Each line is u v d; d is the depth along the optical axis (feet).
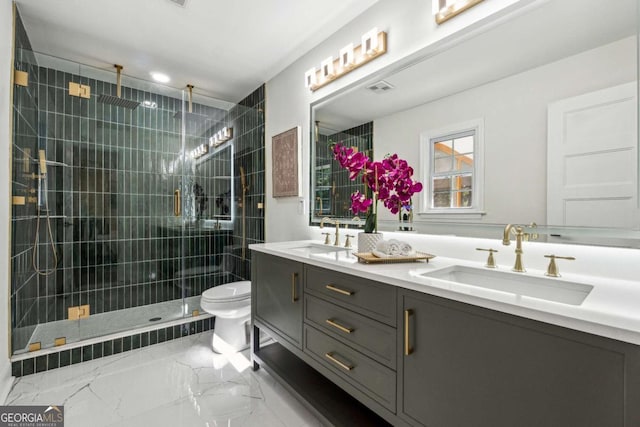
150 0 5.86
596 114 3.34
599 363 2.10
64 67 8.09
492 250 4.04
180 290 10.02
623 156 3.16
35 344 6.62
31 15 6.27
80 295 8.44
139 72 8.87
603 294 2.74
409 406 3.39
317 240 7.38
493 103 4.22
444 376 3.04
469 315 2.83
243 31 6.89
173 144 9.97
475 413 2.80
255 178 9.89
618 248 3.26
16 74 6.15
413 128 5.25
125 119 9.21
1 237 5.57
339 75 6.63
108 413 5.02
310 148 7.59
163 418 4.89
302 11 6.22
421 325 3.25
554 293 3.33
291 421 4.85
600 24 3.34
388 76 5.65
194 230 10.28
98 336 7.14
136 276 9.40
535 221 3.83
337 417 4.50
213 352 7.31
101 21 6.50
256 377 6.18
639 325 2.00
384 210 5.86
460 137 4.59
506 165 4.09
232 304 7.43
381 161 5.78
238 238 10.69
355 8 6.13
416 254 4.62
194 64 8.39
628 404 1.98
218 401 5.35
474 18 4.41
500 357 2.63
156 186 9.75
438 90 4.88
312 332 4.93
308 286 5.02
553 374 2.32
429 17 4.98
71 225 8.34
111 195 9.03
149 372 6.35
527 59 3.89
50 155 7.97
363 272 3.89
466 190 4.54
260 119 9.71
